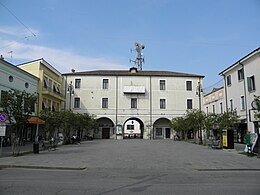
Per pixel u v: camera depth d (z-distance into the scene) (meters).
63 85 47.59
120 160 15.17
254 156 17.61
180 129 40.41
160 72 52.03
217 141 24.98
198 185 8.30
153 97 48.41
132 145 29.30
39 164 13.22
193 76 49.22
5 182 8.63
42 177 9.78
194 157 17.02
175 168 12.38
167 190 7.50
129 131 68.81
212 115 27.19
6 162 13.96
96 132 48.28
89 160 15.09
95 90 47.91
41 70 35.19
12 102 17.75
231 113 25.05
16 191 7.24
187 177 9.97
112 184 8.41
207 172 11.43
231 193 7.11
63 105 46.78
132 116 47.66
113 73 48.94
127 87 47.84
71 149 23.31
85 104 47.47
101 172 11.24
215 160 15.47
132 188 7.78
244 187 7.97
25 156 17.14
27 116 18.47
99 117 47.31
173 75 48.97
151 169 12.12
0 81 25.53
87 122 38.94
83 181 8.95
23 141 30.25
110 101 47.81
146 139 46.72
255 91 27.92
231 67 33.34
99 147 25.92
